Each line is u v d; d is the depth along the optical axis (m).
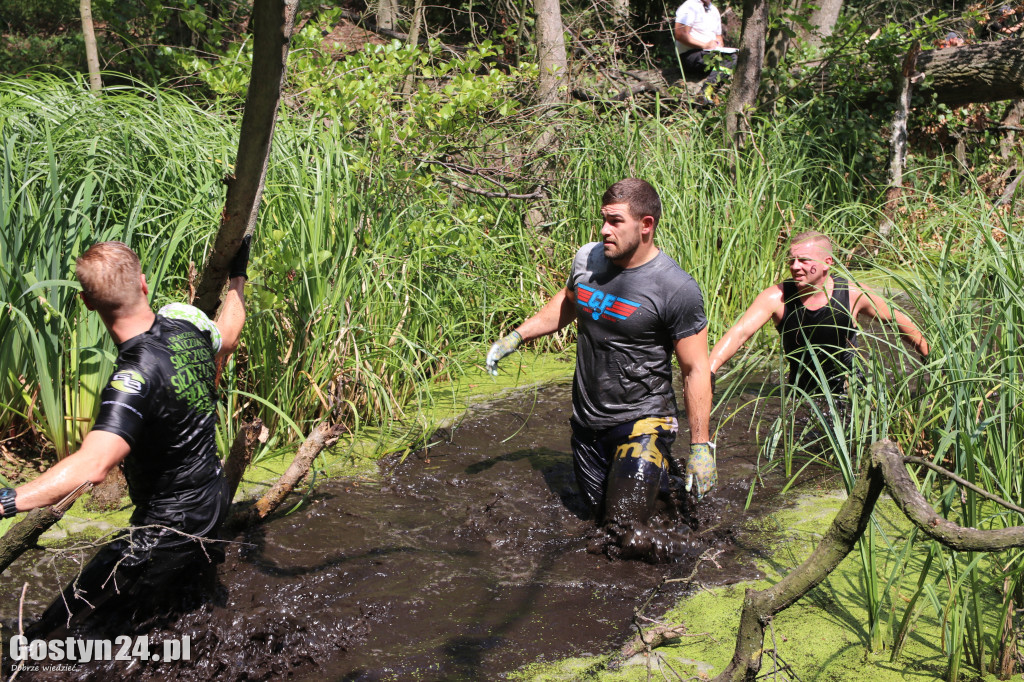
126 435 2.81
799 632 3.31
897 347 4.41
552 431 5.51
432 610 3.50
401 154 6.46
